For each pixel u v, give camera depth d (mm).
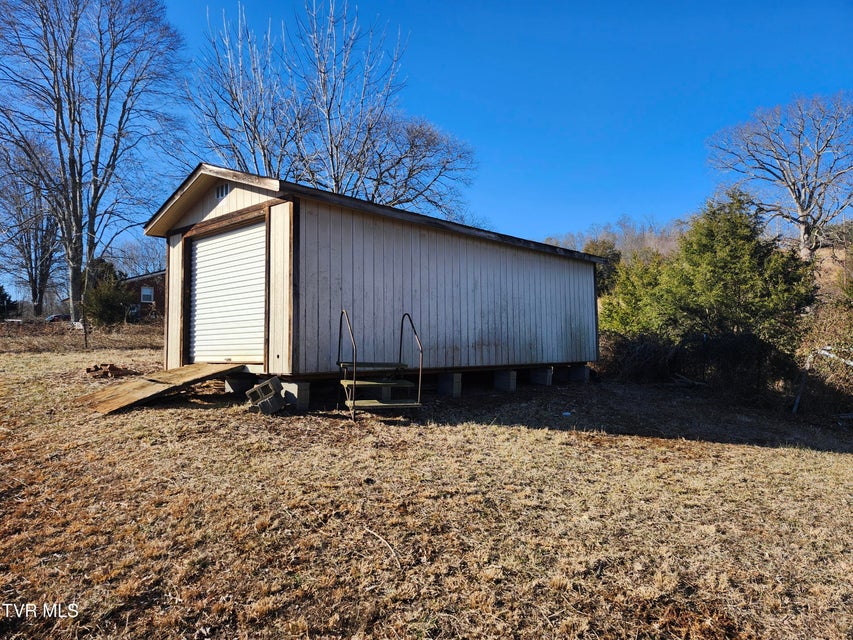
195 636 2488
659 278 16641
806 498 4891
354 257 7414
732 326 12648
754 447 7031
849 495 5055
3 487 3994
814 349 10719
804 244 27422
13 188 23750
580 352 11930
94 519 3533
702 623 2789
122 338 16188
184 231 8938
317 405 7094
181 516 3598
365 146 21609
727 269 13250
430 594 2883
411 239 8289
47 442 5066
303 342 6676
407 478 4574
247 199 7516
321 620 2643
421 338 8312
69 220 22953
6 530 3367
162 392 6445
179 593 2789
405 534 3527
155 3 22375
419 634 2568
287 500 3924
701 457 6250
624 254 46406
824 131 27359
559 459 5570
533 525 3811
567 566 3244
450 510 3965
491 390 9695
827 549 3762
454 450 5562
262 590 2836
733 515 4320
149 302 28656
